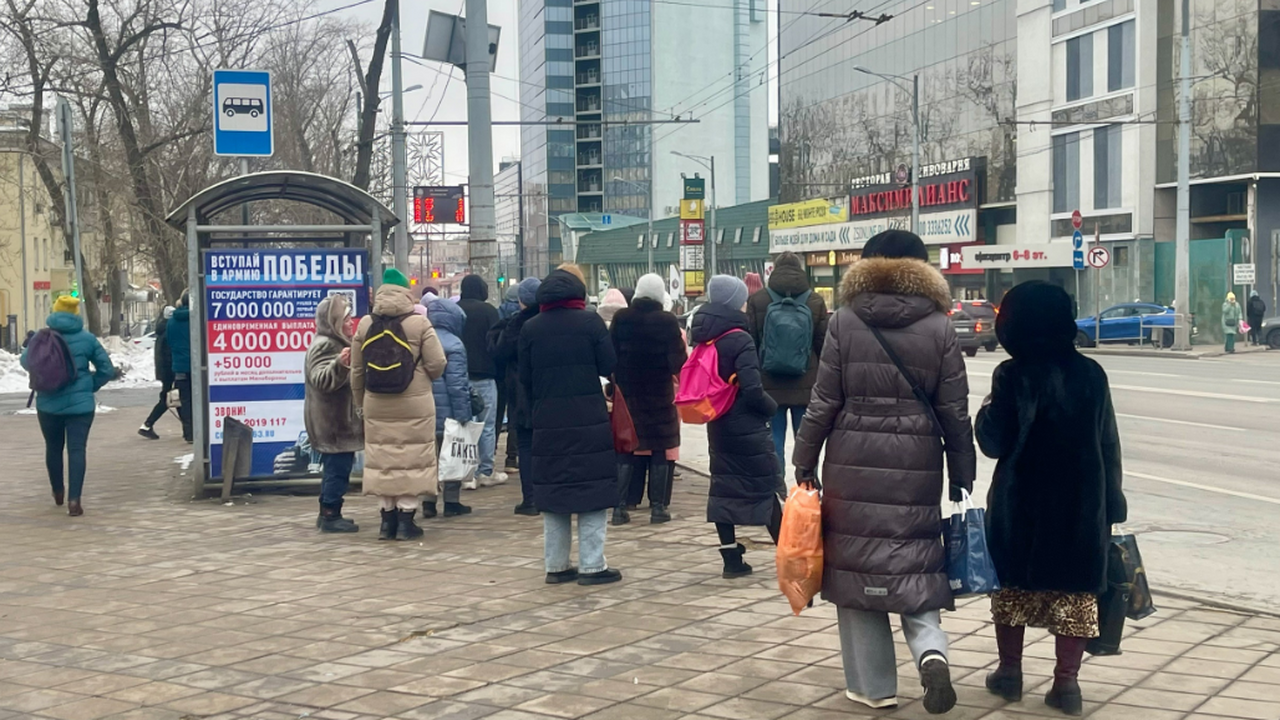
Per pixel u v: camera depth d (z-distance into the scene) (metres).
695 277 59.69
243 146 12.77
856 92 60.34
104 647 5.93
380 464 8.59
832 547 4.66
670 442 9.02
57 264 63.25
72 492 10.05
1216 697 4.84
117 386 31.36
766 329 8.72
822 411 4.69
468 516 9.66
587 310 7.15
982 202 49.88
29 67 27.86
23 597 7.04
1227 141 36.50
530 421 9.54
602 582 7.08
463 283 11.54
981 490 10.81
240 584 7.30
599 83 122.44
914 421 4.58
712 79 122.31
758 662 5.46
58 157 30.20
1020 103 46.53
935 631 4.55
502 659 5.58
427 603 6.71
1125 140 40.72
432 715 4.82
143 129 29.22
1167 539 8.30
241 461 10.77
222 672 5.47
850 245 61.25
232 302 10.89
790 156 69.00
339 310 9.08
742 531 8.70
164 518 9.90
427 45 15.27
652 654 5.62
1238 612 6.23
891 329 4.60
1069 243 42.81
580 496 6.93
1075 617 4.59
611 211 122.38
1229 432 14.45
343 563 7.89
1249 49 35.62
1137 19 39.91
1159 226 40.34
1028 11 45.84
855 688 4.79
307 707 4.96
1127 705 4.75
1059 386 4.57
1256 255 36.22
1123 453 12.81
